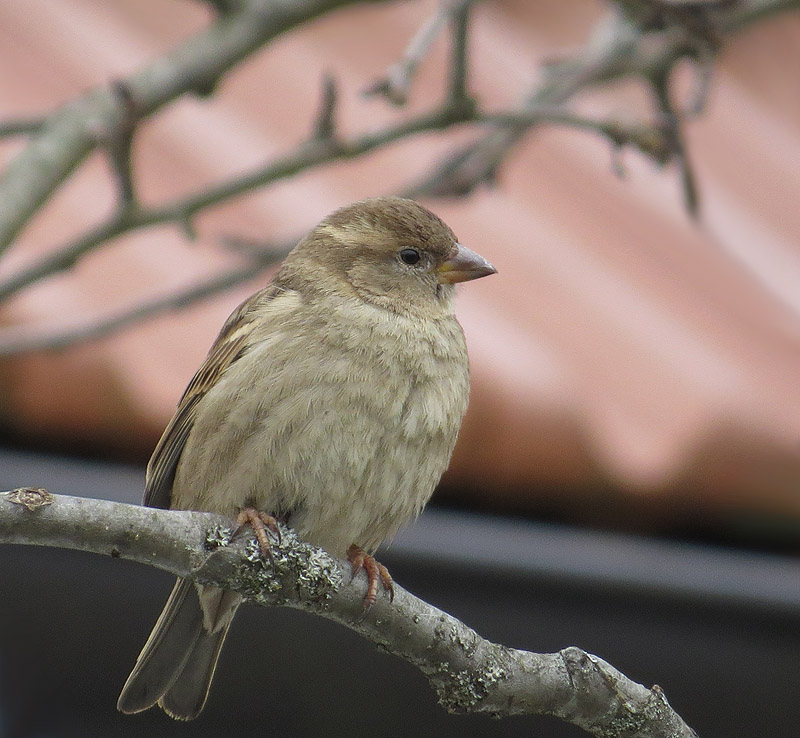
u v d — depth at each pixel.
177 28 13.57
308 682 10.09
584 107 13.95
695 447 10.24
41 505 5.97
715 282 12.38
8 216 8.20
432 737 10.35
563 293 11.73
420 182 10.16
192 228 8.39
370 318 8.09
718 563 9.69
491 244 12.12
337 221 8.62
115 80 8.05
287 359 7.81
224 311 11.28
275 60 13.70
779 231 13.30
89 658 9.77
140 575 9.54
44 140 8.43
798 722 9.93
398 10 14.48
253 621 9.85
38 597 9.57
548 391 10.31
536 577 9.46
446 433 8.11
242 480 7.73
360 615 6.80
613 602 9.64
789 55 15.66
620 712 6.83
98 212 11.88
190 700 7.98
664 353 11.23
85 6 13.68
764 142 14.38
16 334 9.05
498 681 6.79
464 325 11.03
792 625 9.71
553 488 9.87
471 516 9.77
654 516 9.90
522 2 14.79
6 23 13.20
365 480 7.81
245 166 12.41
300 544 6.78
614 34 9.94
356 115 13.19
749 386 11.01
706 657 9.81
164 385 10.12
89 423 9.76
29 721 9.70
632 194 13.24
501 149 10.19
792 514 9.95
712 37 9.33
